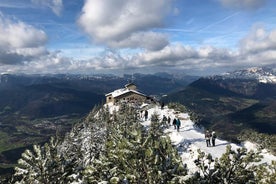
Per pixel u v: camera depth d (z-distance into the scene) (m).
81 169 19.17
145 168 14.91
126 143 15.26
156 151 15.27
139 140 15.44
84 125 95.69
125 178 15.96
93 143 51.00
